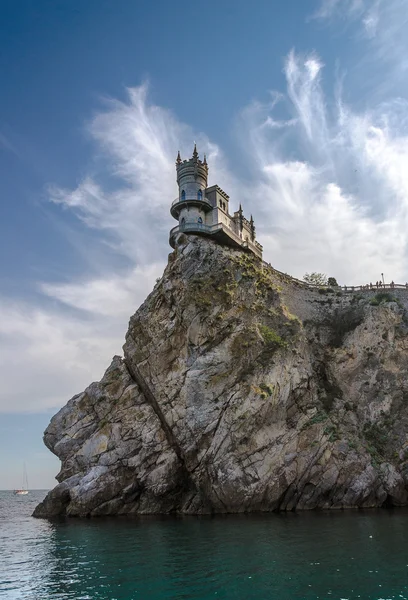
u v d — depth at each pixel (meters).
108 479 46.66
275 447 44.47
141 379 50.31
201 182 59.00
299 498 44.41
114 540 30.50
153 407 49.38
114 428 49.47
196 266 50.91
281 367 47.28
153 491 45.50
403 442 47.94
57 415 58.12
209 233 54.84
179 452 46.38
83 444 51.19
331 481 44.34
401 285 59.69
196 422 44.34
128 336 55.12
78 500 45.97
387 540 26.88
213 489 43.06
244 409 44.22
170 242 57.53
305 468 44.50
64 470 51.59
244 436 43.72
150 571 21.83
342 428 47.78
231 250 56.28
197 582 19.77
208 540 28.69
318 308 57.97
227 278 51.00
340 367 52.72
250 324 49.62
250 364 47.12
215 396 45.12
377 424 49.25
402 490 45.62
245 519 37.78
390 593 17.66
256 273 54.16
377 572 20.38
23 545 31.00
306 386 48.19
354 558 22.88
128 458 47.50
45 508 50.34
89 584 20.14
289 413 46.66
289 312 55.16
